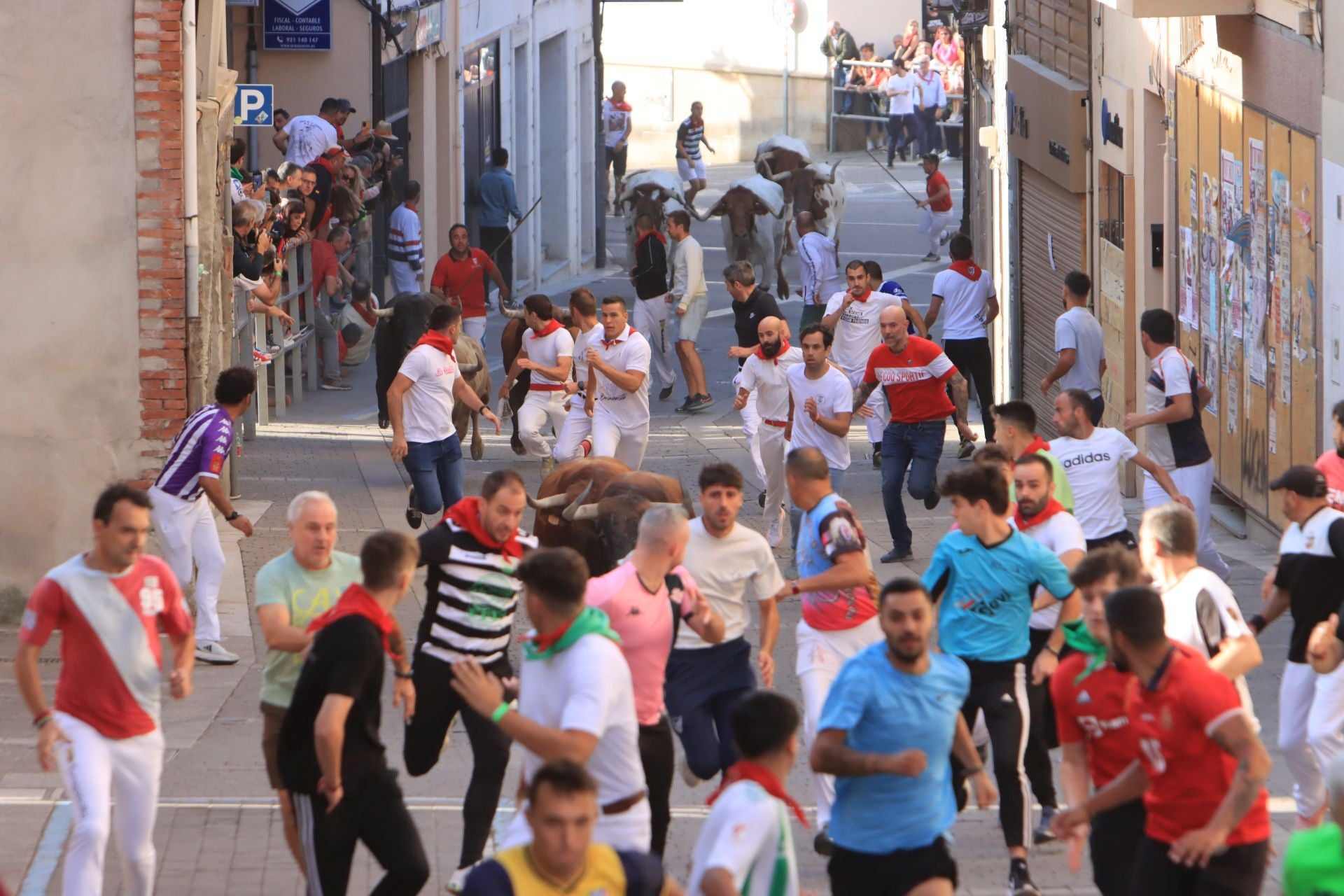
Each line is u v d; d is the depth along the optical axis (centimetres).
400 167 6781
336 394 5503
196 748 2444
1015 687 1944
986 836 2131
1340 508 2145
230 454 3906
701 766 1967
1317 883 1173
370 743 1641
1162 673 1494
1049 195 4972
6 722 2555
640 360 3634
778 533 3581
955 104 12025
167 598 1794
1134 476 4297
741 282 4769
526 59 8056
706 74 12206
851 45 12175
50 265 3120
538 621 1540
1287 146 3325
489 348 6412
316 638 1623
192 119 3142
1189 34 3881
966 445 4581
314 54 6316
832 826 1592
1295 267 3309
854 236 9175
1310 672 1986
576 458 3647
